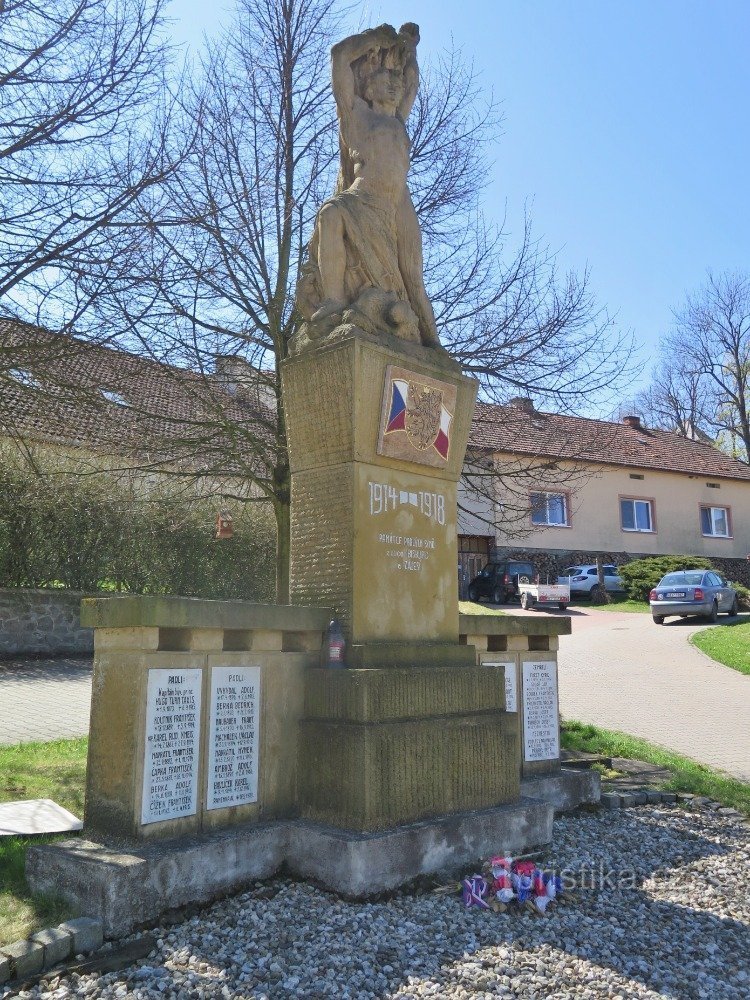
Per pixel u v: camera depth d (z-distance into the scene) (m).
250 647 5.06
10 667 15.35
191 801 4.62
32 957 3.62
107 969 3.67
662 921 4.66
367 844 4.62
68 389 8.16
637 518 38.75
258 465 11.30
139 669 4.42
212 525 19.66
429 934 4.21
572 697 14.55
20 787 6.72
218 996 3.47
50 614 16.95
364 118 6.70
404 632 5.76
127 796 4.39
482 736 5.60
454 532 6.32
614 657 19.77
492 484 12.06
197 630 4.71
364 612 5.49
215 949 3.90
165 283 9.16
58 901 4.12
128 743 4.41
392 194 6.57
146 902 4.11
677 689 15.38
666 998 3.70
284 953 3.89
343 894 4.57
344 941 4.04
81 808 6.16
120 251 7.46
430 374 6.16
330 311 6.04
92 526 17.75
